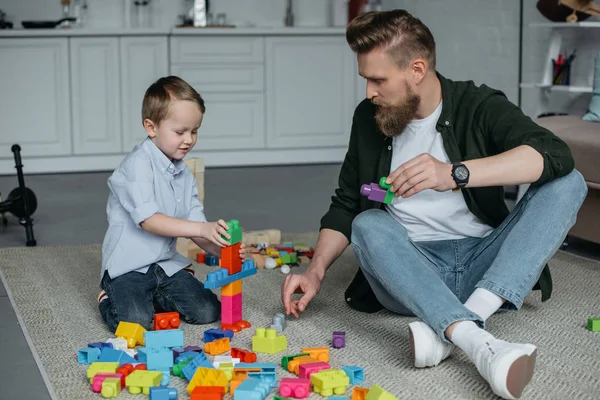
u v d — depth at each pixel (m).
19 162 3.15
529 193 1.74
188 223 1.88
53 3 5.34
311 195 4.14
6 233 3.26
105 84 4.89
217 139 5.14
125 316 1.91
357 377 1.58
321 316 2.05
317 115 5.27
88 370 1.60
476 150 1.83
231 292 1.90
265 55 5.12
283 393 1.49
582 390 1.56
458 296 1.90
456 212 1.89
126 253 1.98
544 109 3.92
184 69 5.02
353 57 5.27
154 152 1.98
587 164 2.71
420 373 1.63
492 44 4.64
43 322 2.03
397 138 1.92
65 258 2.77
